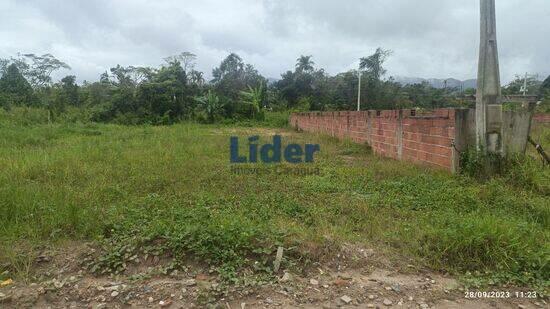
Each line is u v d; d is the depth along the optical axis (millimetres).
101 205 4508
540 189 5234
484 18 5895
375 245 3521
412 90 34000
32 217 3891
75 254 3268
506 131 6059
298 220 4184
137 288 2795
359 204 4707
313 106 32125
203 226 3494
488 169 5965
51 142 11117
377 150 9867
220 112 26625
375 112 9945
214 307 2572
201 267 3086
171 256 3199
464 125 6316
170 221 3791
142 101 26000
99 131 15641
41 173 6133
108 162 7352
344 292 2801
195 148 9656
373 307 2625
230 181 6004
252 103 27031
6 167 6445
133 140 11672
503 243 3225
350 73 32375
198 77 32094
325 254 3271
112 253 3199
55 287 2789
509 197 4883
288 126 23375
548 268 3029
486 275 3018
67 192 4738
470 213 4309
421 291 2830
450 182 5703
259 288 2805
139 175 6094
